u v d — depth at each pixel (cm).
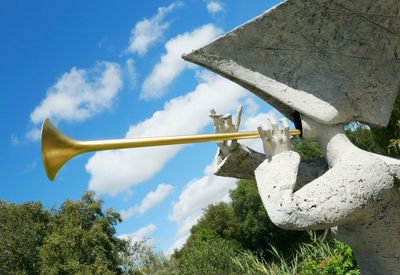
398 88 320
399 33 310
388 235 296
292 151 304
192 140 295
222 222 2455
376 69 312
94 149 271
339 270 709
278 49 301
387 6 302
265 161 306
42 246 2147
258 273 923
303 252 856
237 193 2358
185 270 1681
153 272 1973
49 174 263
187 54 299
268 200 291
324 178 290
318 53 304
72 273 1998
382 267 303
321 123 309
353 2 297
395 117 674
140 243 2159
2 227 2248
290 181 290
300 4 293
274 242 2180
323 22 300
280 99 301
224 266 1633
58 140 259
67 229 2111
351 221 288
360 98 310
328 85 305
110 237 2216
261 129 306
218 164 349
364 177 284
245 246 2328
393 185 296
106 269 2016
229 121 330
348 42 306
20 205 2294
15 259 2184
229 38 296
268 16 293
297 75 303
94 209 2217
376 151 764
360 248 308
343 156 298
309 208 280
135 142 280
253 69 301
